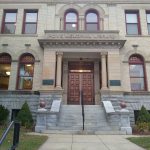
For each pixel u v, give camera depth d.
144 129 15.48
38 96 20.03
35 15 23.17
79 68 22.75
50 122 15.23
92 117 16.52
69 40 20.36
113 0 23.09
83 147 8.62
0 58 21.69
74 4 23.19
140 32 22.31
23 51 21.52
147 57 21.28
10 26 22.91
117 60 20.22
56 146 8.82
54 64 20.20
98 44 20.50
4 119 17.97
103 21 22.62
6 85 21.09
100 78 22.03
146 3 23.12
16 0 23.20
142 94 20.12
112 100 19.23
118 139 11.12
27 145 8.80
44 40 20.38
